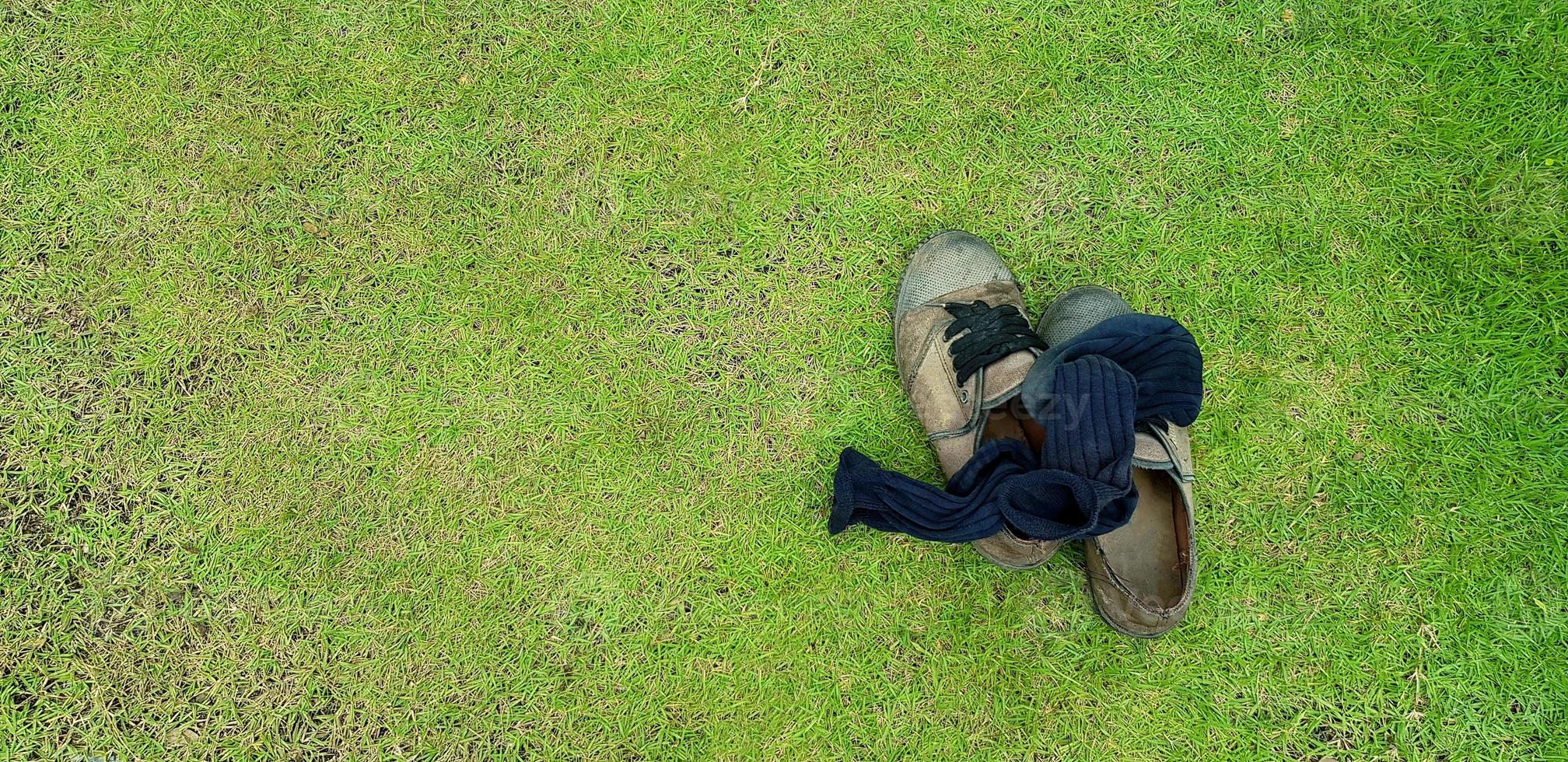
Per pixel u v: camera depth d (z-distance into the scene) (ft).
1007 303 6.29
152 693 6.23
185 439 6.33
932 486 5.67
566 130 6.56
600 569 6.38
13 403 6.29
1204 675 6.43
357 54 6.55
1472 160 6.61
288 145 6.48
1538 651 6.40
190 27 6.51
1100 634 6.42
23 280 6.34
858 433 6.45
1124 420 5.11
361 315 6.41
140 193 6.42
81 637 6.23
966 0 6.67
